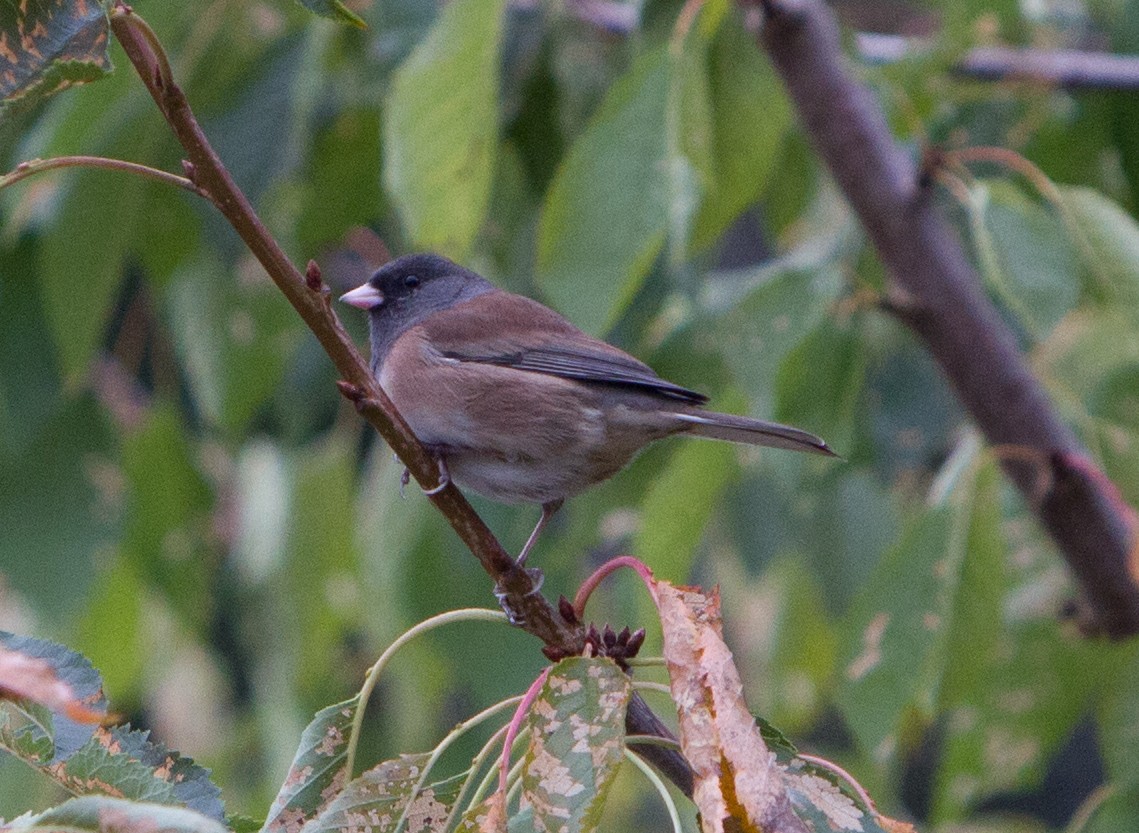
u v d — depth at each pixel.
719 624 4.38
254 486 10.77
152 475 9.86
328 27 8.99
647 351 9.38
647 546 8.81
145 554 9.92
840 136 8.06
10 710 4.24
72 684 4.32
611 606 11.28
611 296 7.58
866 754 8.05
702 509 8.73
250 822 4.87
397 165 7.66
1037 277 7.18
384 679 10.75
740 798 4.03
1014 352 8.05
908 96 8.77
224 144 9.17
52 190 9.42
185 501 9.97
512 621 5.11
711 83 8.36
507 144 9.91
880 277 9.70
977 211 7.36
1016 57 9.41
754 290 8.23
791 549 10.93
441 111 7.60
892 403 10.02
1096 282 7.70
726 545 11.77
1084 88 9.45
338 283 11.69
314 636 10.35
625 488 9.45
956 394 8.16
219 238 9.21
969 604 7.85
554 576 9.39
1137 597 8.05
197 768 4.44
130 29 4.41
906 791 16.06
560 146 9.64
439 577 9.37
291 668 10.29
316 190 9.61
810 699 11.56
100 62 4.09
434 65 7.49
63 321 8.95
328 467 10.34
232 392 9.79
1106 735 8.38
